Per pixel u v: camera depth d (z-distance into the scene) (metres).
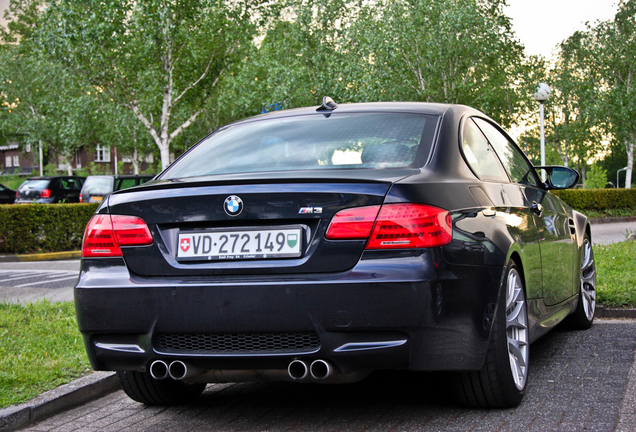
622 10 45.22
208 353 3.17
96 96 32.47
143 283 3.26
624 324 5.96
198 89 27.64
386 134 3.71
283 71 37.00
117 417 3.93
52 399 4.07
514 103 38.94
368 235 3.02
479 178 3.74
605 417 3.40
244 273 3.14
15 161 86.69
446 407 3.69
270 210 3.13
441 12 32.38
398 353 3.00
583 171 68.50
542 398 3.79
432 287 2.97
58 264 14.64
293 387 4.32
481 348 3.24
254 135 4.02
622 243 10.70
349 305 2.98
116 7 24.77
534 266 4.12
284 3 35.34
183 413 3.91
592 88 47.91
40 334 6.00
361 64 33.78
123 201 3.41
